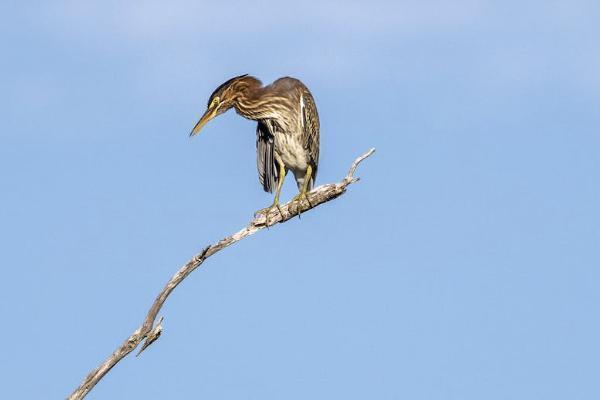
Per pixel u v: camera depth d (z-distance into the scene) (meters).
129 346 9.64
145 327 9.74
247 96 13.89
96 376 9.48
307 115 13.97
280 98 13.80
